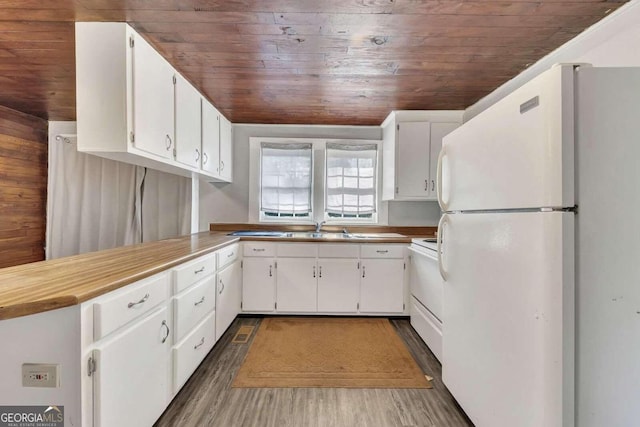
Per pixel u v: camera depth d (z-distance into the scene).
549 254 1.01
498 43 1.89
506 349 1.23
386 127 3.46
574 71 0.99
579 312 1.00
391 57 2.06
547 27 1.71
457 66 2.19
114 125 1.67
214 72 2.29
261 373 2.09
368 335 2.71
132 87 1.69
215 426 1.59
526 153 1.11
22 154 3.25
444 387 1.96
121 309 1.23
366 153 3.61
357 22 1.66
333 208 3.60
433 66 2.19
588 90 0.98
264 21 1.65
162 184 3.47
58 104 2.98
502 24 1.69
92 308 1.09
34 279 1.22
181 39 1.84
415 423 1.63
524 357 1.13
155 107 1.90
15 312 0.95
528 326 1.11
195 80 2.42
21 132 3.23
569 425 1.00
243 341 2.57
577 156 0.99
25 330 1.03
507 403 1.22
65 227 3.46
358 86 2.54
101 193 3.46
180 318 1.74
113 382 1.18
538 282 1.06
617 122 0.99
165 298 1.59
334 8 1.54
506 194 1.22
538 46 1.92
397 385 1.97
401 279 3.04
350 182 3.60
